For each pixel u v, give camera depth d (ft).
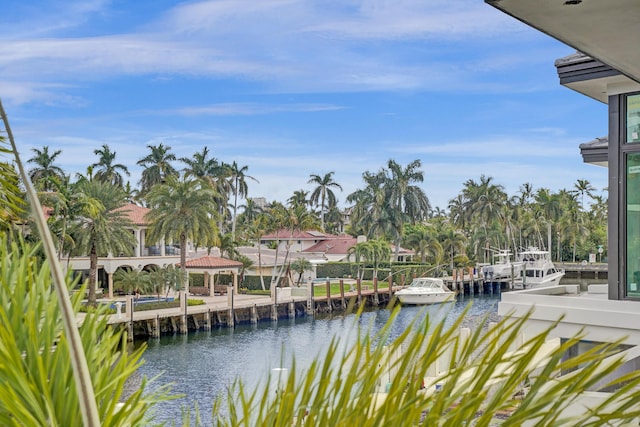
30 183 3.73
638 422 4.27
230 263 168.76
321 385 4.35
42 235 3.70
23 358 5.29
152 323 124.06
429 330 4.38
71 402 4.94
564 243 284.82
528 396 4.11
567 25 12.53
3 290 5.61
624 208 32.19
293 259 200.64
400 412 4.02
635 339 29.45
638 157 31.89
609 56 14.58
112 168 235.40
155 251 166.09
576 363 4.16
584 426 4.11
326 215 310.45
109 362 5.59
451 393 4.30
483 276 204.23
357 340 4.39
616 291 32.14
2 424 4.69
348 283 194.90
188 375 90.58
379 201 238.48
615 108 32.60
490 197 247.91
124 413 5.46
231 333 131.13
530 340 4.07
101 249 125.08
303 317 153.79
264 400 4.70
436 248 217.56
